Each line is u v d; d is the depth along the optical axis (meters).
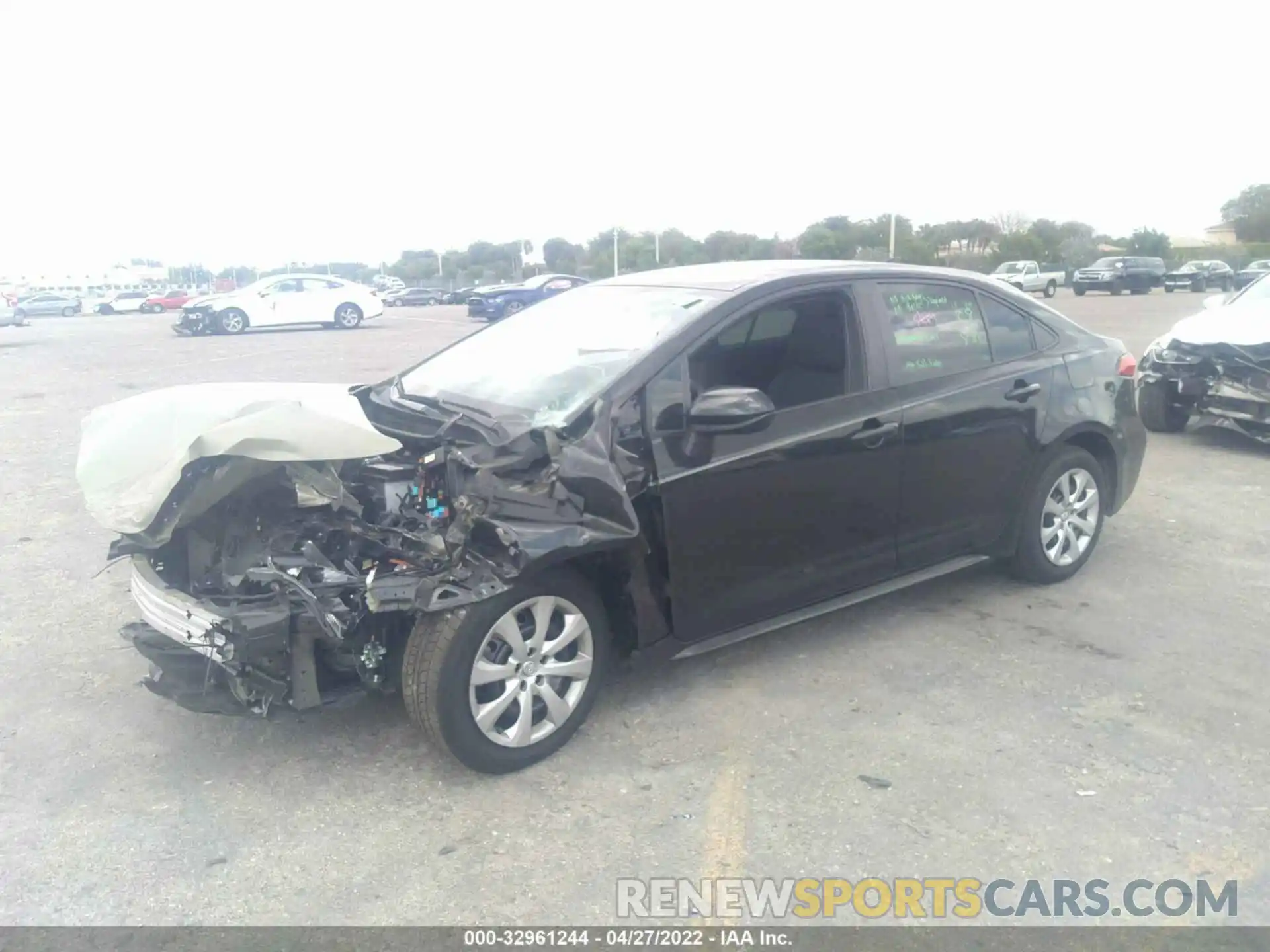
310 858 3.31
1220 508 7.14
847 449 4.44
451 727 3.60
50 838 3.41
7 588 5.67
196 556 4.03
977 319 5.09
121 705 4.32
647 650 4.08
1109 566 5.94
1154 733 4.05
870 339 4.63
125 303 56.50
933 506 4.84
